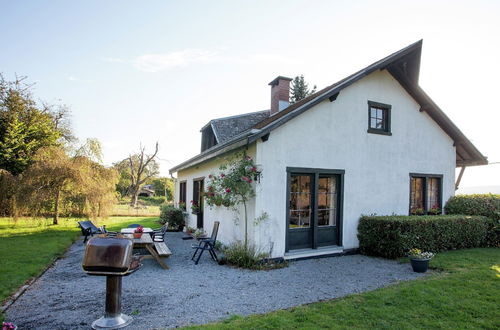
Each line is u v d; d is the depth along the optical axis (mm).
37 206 12680
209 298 4918
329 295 5055
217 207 9445
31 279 5855
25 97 23156
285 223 7398
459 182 11797
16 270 6281
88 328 3842
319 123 7977
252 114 15531
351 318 3982
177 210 13562
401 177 9453
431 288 5094
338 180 8328
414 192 9938
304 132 7727
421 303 4484
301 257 7559
